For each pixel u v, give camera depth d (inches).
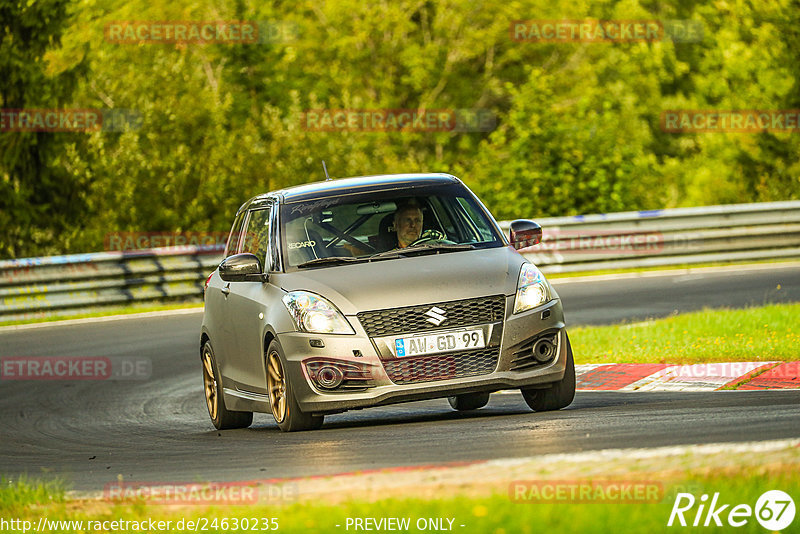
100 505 874.8
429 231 1296.8
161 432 1477.6
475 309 1179.9
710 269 3157.0
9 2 4158.5
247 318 1316.4
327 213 1320.1
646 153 5664.4
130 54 4557.1
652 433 976.3
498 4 6072.8
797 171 5036.9
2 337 2628.0
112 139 4286.4
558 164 4087.1
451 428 1139.9
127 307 3024.1
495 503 689.6
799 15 5369.1
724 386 1434.5
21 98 4224.9
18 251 4131.4
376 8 6028.5
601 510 658.2
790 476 706.8
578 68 6048.2
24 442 1477.6
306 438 1171.3
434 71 6107.3
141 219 4089.6
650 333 1861.5
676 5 6186.0
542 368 1192.8
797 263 3203.7
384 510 702.5
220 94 4554.6
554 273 3225.9
